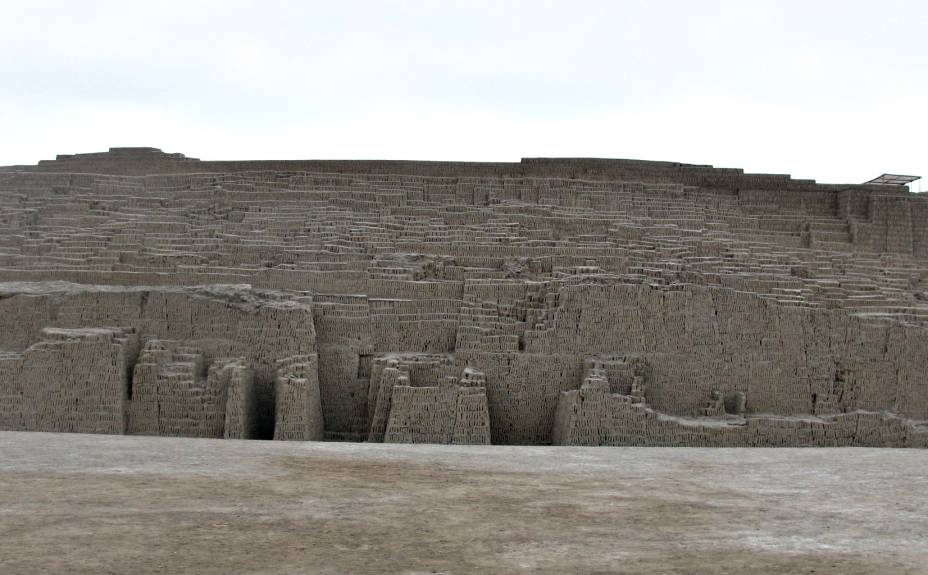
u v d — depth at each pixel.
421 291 38.44
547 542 15.49
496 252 41.19
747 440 33.94
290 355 35.47
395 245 41.34
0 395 33.09
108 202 45.75
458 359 35.84
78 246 41.16
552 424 35.69
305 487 20.30
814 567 13.98
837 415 34.91
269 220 43.47
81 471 21.56
